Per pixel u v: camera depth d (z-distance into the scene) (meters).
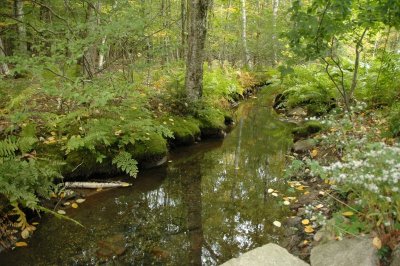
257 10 25.72
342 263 2.87
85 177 5.30
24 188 3.84
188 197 5.13
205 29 8.15
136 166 5.74
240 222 4.32
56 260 3.56
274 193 5.01
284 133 8.47
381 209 2.91
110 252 3.72
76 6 7.45
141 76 9.35
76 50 5.33
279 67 4.64
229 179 5.80
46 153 5.05
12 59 5.07
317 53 4.54
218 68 14.77
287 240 3.76
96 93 5.07
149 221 4.41
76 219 4.37
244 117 10.92
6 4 7.20
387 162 2.69
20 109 5.50
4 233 3.82
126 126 5.83
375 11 4.29
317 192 4.66
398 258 2.66
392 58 7.06
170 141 7.21
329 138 5.42
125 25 5.79
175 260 3.61
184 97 8.38
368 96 7.63
